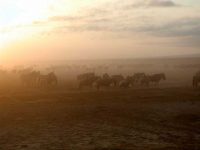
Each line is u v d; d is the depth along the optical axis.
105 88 41.50
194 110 26.62
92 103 30.53
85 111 26.72
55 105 29.72
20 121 23.34
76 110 27.17
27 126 21.73
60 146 16.81
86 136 18.81
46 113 26.12
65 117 24.48
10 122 23.11
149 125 21.58
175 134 19.19
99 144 17.02
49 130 20.53
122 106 28.72
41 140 18.14
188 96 33.91
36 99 33.28
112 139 18.06
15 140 18.31
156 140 17.81
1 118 24.42
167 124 21.86
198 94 35.16
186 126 21.33
